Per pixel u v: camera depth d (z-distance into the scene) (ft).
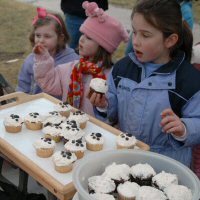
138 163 4.48
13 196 5.64
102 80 5.86
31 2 24.54
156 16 5.13
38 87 8.39
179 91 5.58
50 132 5.39
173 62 5.65
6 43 17.56
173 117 5.03
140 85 5.75
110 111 6.19
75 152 4.99
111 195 3.98
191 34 5.97
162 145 5.92
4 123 5.47
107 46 7.13
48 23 8.29
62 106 6.10
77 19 12.59
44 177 4.45
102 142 5.23
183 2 9.68
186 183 4.11
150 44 5.28
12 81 13.48
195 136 5.22
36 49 7.13
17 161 4.93
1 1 24.48
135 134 5.92
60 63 8.55
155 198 3.83
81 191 3.58
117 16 21.49
